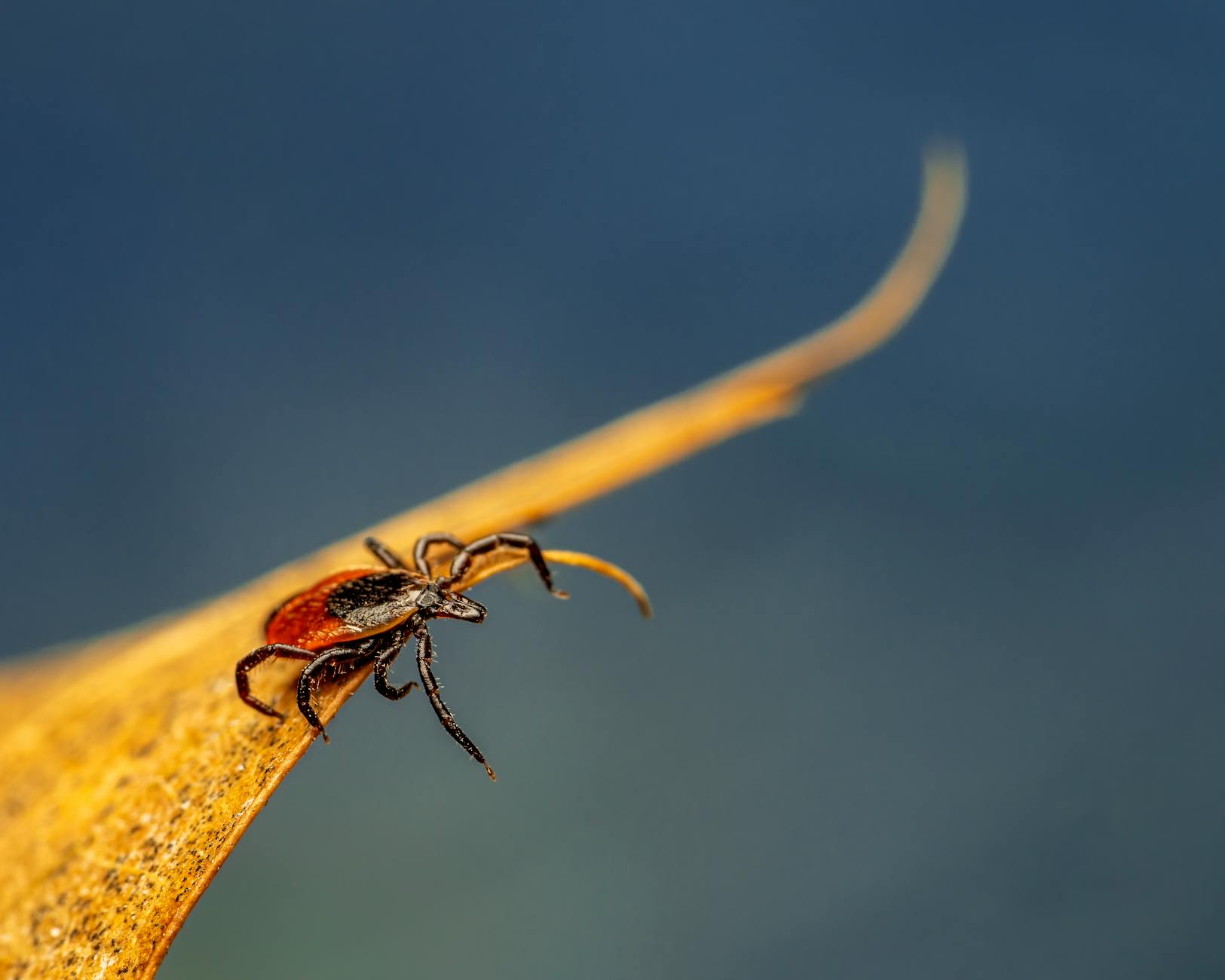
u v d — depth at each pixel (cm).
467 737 7
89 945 7
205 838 7
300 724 7
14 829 7
